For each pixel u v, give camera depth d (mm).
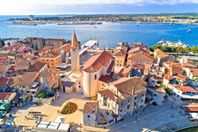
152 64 145625
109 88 98750
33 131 79438
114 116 88312
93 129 82812
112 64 125938
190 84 119938
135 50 163000
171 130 84188
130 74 116750
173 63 143000
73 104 98500
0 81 111375
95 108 84938
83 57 169250
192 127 86625
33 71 126500
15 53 176750
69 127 80688
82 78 112312
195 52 196625
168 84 115625
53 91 109000
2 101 96750
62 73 136500
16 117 89500
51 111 94625
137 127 84875
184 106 97375
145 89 97500
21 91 106812
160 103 101875
